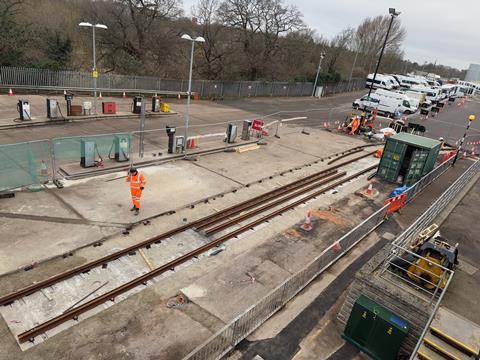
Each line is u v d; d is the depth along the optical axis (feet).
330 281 37.45
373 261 32.22
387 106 143.13
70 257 35.24
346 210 54.03
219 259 38.55
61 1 156.46
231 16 154.40
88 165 54.19
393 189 65.41
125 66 127.13
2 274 31.73
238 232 43.93
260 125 83.46
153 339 27.61
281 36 178.91
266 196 55.47
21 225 39.04
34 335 26.45
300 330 30.40
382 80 230.68
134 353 26.25
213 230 43.04
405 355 28.30
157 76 133.39
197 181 57.00
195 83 132.67
